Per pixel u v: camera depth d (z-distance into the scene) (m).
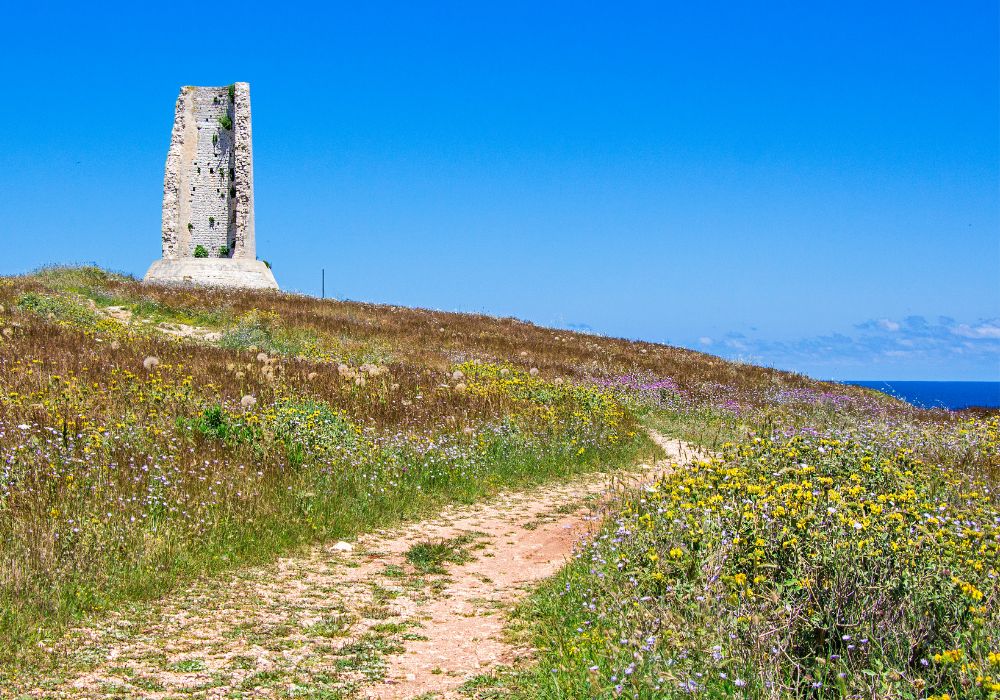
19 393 13.69
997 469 13.28
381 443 14.01
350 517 11.05
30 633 6.66
